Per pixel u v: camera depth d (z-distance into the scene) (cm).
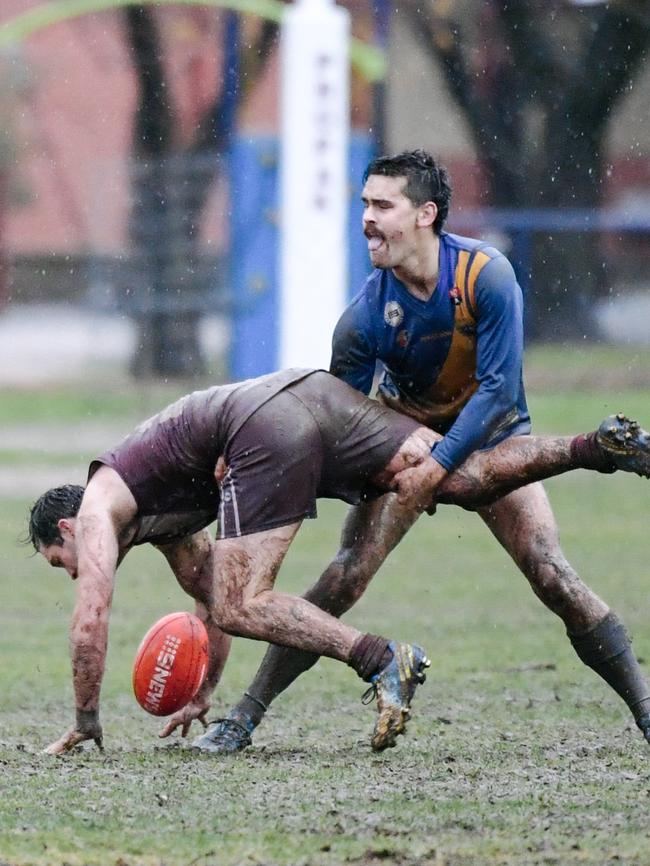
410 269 2483
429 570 5047
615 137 14175
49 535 2594
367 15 11575
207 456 2508
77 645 2488
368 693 2495
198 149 11219
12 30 10031
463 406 2583
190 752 2600
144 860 1900
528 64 12044
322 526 6100
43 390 10200
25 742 2736
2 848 1950
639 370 10512
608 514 6197
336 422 2480
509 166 12300
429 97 13450
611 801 2181
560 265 11488
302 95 9112
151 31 11131
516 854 1911
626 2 11794
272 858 1898
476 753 2575
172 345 10700
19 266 13788
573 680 3353
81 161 14325
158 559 5378
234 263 10025
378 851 1916
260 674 2647
